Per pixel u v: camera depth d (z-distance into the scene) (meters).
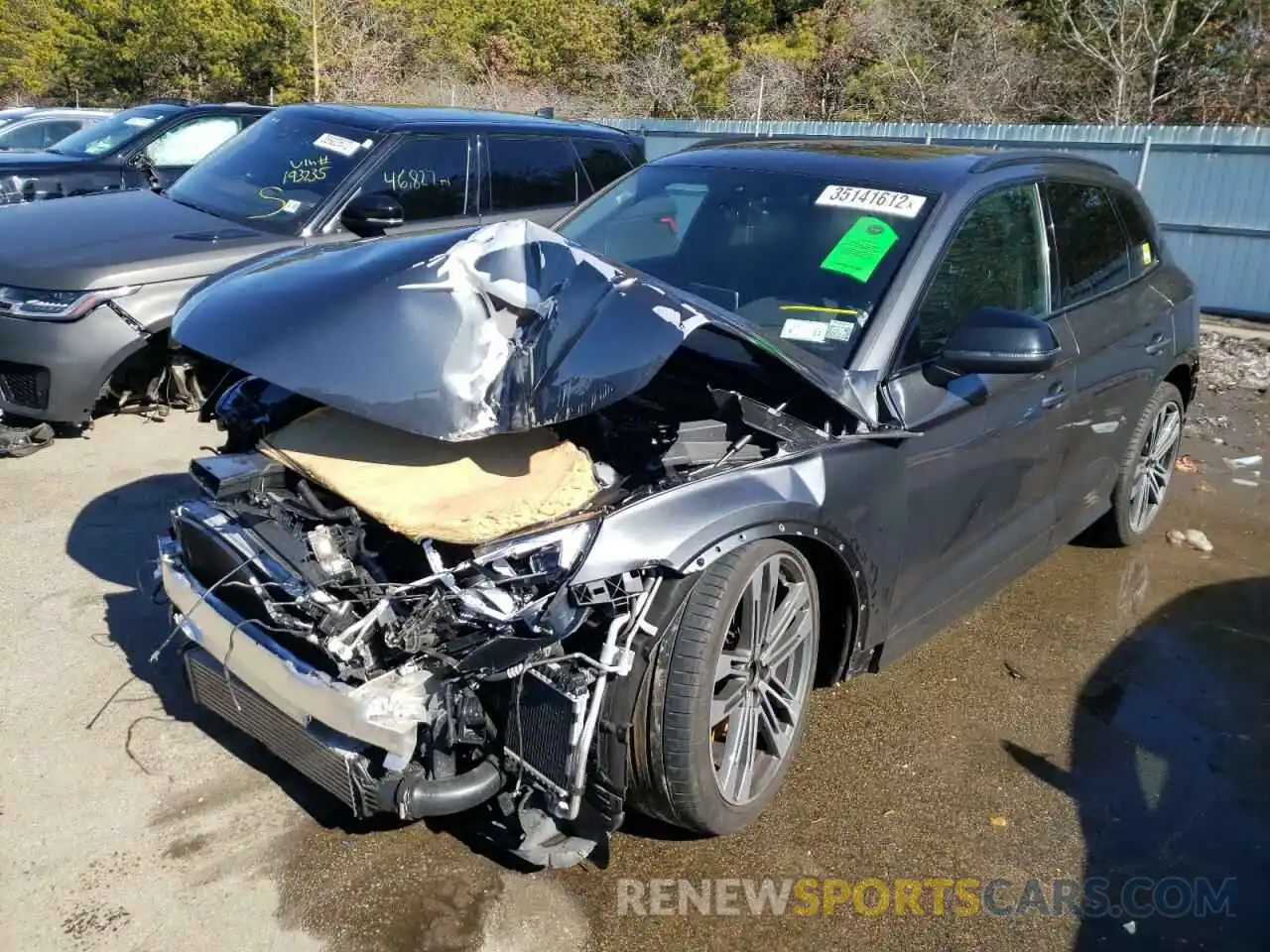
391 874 2.84
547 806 2.63
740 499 2.77
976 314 3.24
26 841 2.89
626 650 2.60
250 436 3.35
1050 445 4.07
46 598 4.19
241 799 3.11
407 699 2.46
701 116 27.91
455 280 2.83
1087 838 3.19
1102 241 4.59
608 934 2.70
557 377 2.65
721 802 2.89
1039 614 4.59
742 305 3.50
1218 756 3.63
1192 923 2.88
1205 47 20.88
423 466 2.88
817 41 30.28
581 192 7.66
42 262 5.68
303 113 7.19
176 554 3.11
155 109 10.04
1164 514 5.86
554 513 2.63
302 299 2.93
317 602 2.58
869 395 3.18
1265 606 4.75
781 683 3.09
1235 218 11.42
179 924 2.64
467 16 33.53
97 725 3.41
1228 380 8.88
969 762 3.52
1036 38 23.42
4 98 34.78
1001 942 2.77
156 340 5.98
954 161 3.95
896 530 3.28
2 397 5.78
